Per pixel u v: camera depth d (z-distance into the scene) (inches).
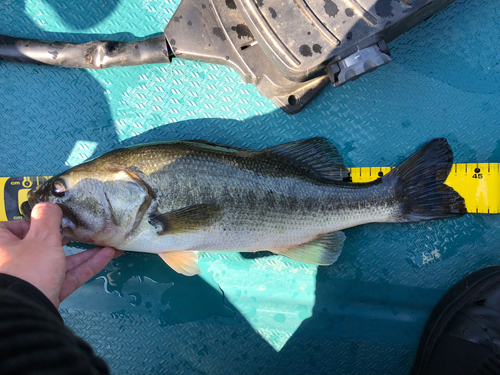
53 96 17.0
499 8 16.6
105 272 17.1
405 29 14.2
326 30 13.5
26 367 6.0
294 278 17.1
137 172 14.4
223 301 17.1
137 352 17.0
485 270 16.3
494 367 14.6
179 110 17.1
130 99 17.1
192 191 14.4
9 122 17.0
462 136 16.9
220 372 17.0
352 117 17.0
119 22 16.9
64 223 14.4
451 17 16.7
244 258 17.1
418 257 17.0
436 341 15.9
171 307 17.1
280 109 17.1
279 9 13.6
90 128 17.1
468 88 16.8
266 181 15.0
